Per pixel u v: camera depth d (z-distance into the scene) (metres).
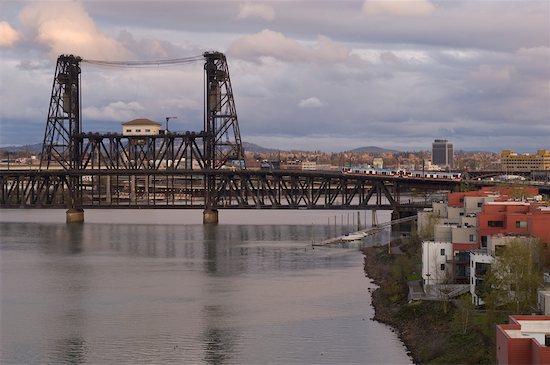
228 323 145.50
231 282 188.38
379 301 162.00
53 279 194.12
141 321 147.75
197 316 151.38
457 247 159.12
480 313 132.12
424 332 132.62
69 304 163.62
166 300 166.88
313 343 131.50
